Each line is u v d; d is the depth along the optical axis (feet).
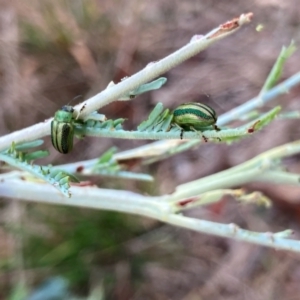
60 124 0.21
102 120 0.21
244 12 0.62
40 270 0.51
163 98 0.59
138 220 0.55
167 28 0.62
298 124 0.57
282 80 0.58
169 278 0.55
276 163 0.31
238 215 0.57
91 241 0.53
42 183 0.29
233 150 0.58
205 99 0.60
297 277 0.56
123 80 0.20
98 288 0.51
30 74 0.57
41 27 0.56
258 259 0.57
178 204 0.29
